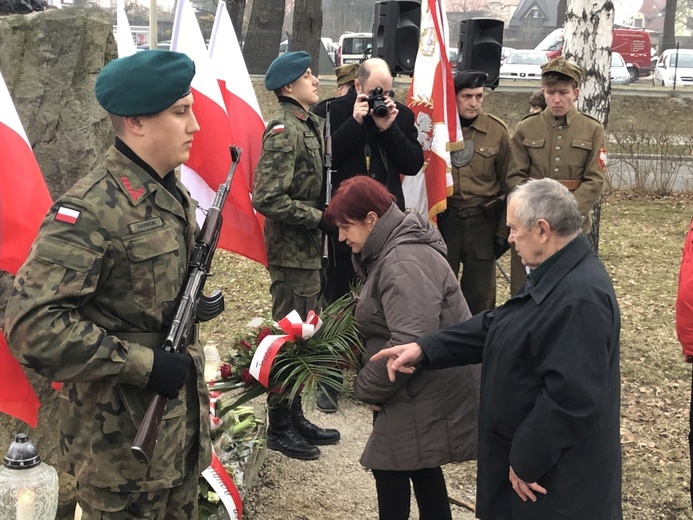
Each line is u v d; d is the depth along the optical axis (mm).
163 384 2162
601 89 6461
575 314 2410
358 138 4617
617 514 2586
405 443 2947
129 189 2203
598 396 2373
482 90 5363
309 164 4301
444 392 2947
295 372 3146
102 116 3533
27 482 2355
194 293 2305
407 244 2934
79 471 2285
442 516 3139
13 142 2721
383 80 4617
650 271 8984
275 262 4383
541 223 2514
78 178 3451
